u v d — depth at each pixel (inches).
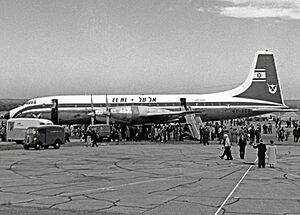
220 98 2721.5
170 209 535.8
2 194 642.8
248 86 2871.6
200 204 570.3
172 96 2645.2
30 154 1412.4
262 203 581.0
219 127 2487.7
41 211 512.7
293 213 517.7
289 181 808.3
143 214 505.0
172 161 1194.6
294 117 5182.1
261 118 5561.0
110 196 629.3
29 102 2600.9
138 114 2352.4
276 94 2903.5
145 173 919.0
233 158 1302.9
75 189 694.5
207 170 984.9
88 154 1416.1
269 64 2915.8
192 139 2372.0
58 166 1050.7
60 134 1717.5
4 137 2324.1
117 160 1214.3
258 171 974.4
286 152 1558.8
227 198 618.5
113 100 2568.9
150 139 2352.4
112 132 2244.1
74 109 2524.6
